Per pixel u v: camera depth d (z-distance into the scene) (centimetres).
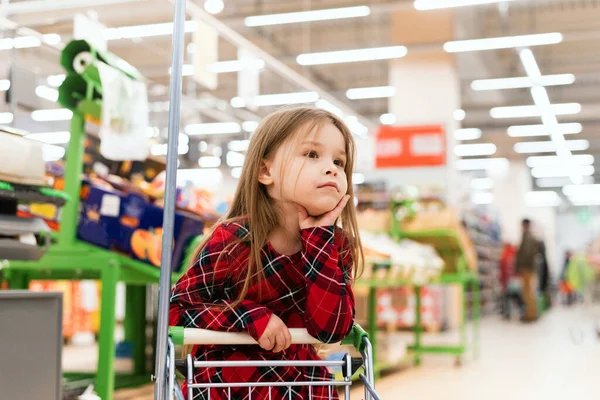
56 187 357
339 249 145
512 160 2344
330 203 136
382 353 558
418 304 642
